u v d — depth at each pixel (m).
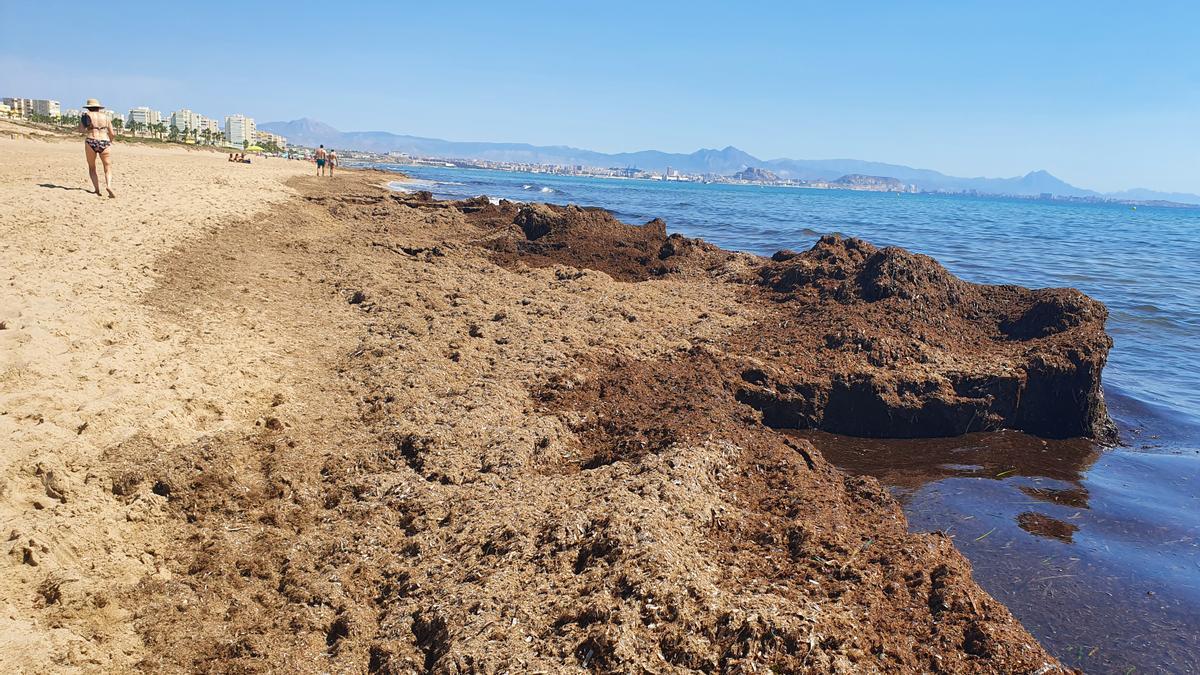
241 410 7.25
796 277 13.66
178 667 4.28
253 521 5.75
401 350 9.31
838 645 4.43
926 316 11.50
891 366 10.29
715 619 4.49
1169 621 6.03
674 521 5.67
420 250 16.45
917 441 9.91
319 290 12.16
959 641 4.78
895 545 5.83
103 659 4.17
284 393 7.82
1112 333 16.61
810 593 5.02
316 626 4.71
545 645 4.35
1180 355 14.90
